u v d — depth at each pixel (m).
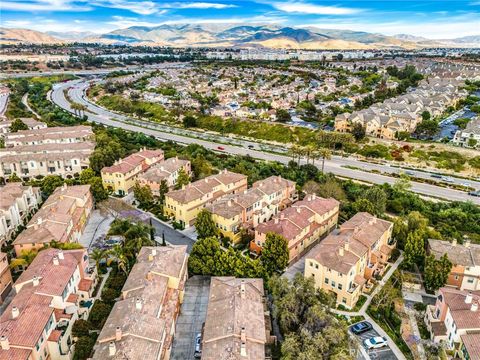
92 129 177.00
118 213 107.38
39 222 87.75
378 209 111.19
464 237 102.38
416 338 66.94
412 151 164.88
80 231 97.44
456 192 131.25
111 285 75.56
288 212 94.44
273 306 69.25
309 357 53.78
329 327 58.94
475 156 155.75
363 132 179.12
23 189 105.31
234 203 98.88
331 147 175.75
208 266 78.81
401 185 123.75
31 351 52.81
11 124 178.75
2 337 51.50
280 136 193.12
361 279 76.19
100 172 128.38
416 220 96.38
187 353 63.00
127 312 59.44
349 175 144.25
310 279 68.62
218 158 155.62
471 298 64.31
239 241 95.94
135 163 128.00
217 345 54.84
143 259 74.94
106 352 53.00
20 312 57.56
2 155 138.12
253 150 173.38
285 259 80.31
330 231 102.25
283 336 64.69
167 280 69.62
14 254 87.81
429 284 77.75
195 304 73.75
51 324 59.69
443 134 187.50
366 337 66.69
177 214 103.75
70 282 68.44
